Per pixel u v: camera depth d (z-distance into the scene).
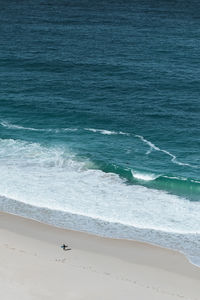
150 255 55.22
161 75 110.38
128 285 49.78
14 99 95.94
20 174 71.19
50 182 69.44
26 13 180.62
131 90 101.56
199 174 71.81
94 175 71.38
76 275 51.03
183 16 180.88
